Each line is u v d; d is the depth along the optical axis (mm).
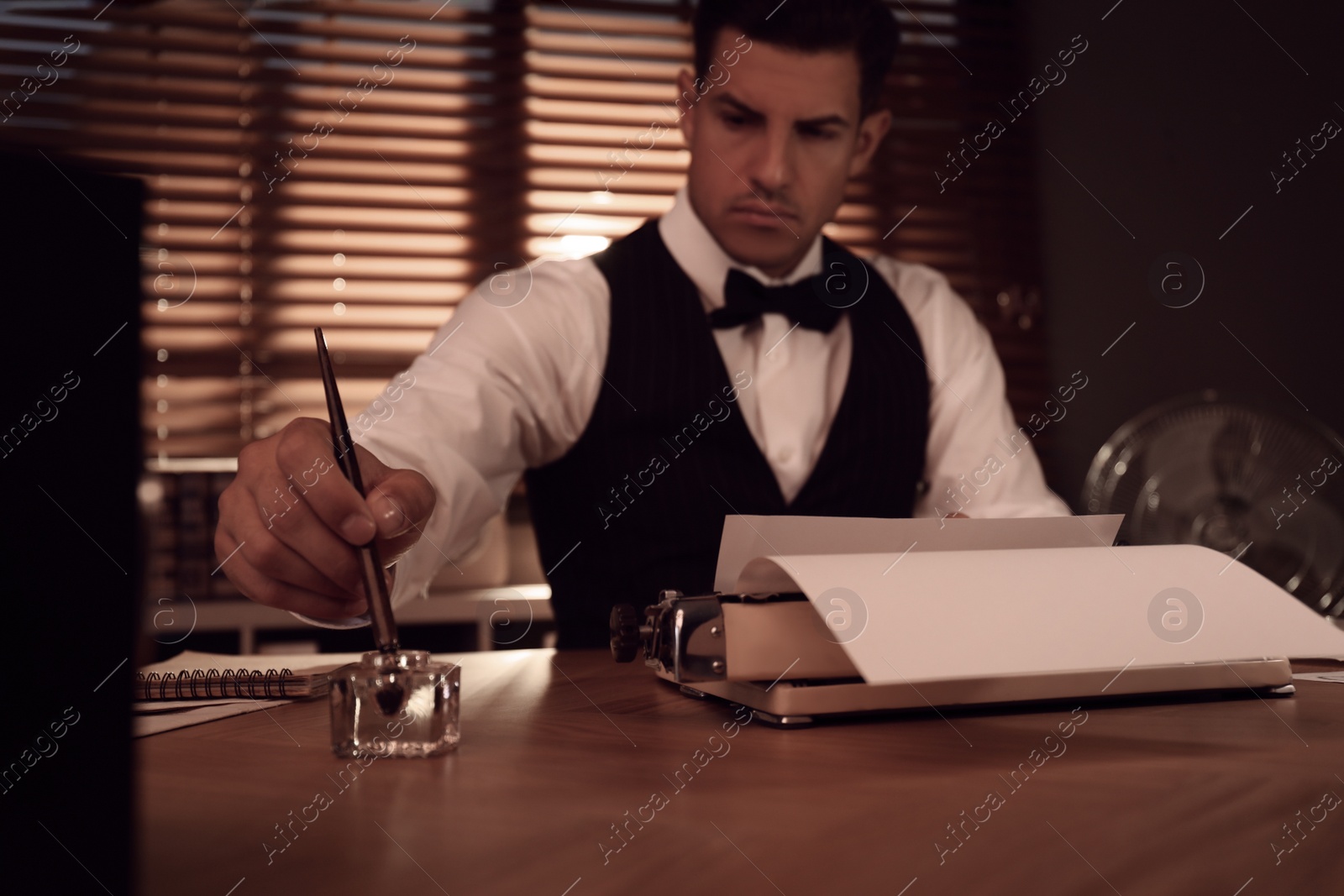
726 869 249
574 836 281
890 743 415
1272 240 2535
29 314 212
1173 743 406
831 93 1300
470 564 2057
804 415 1332
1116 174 2572
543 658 770
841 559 459
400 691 398
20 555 210
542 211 2406
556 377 1285
